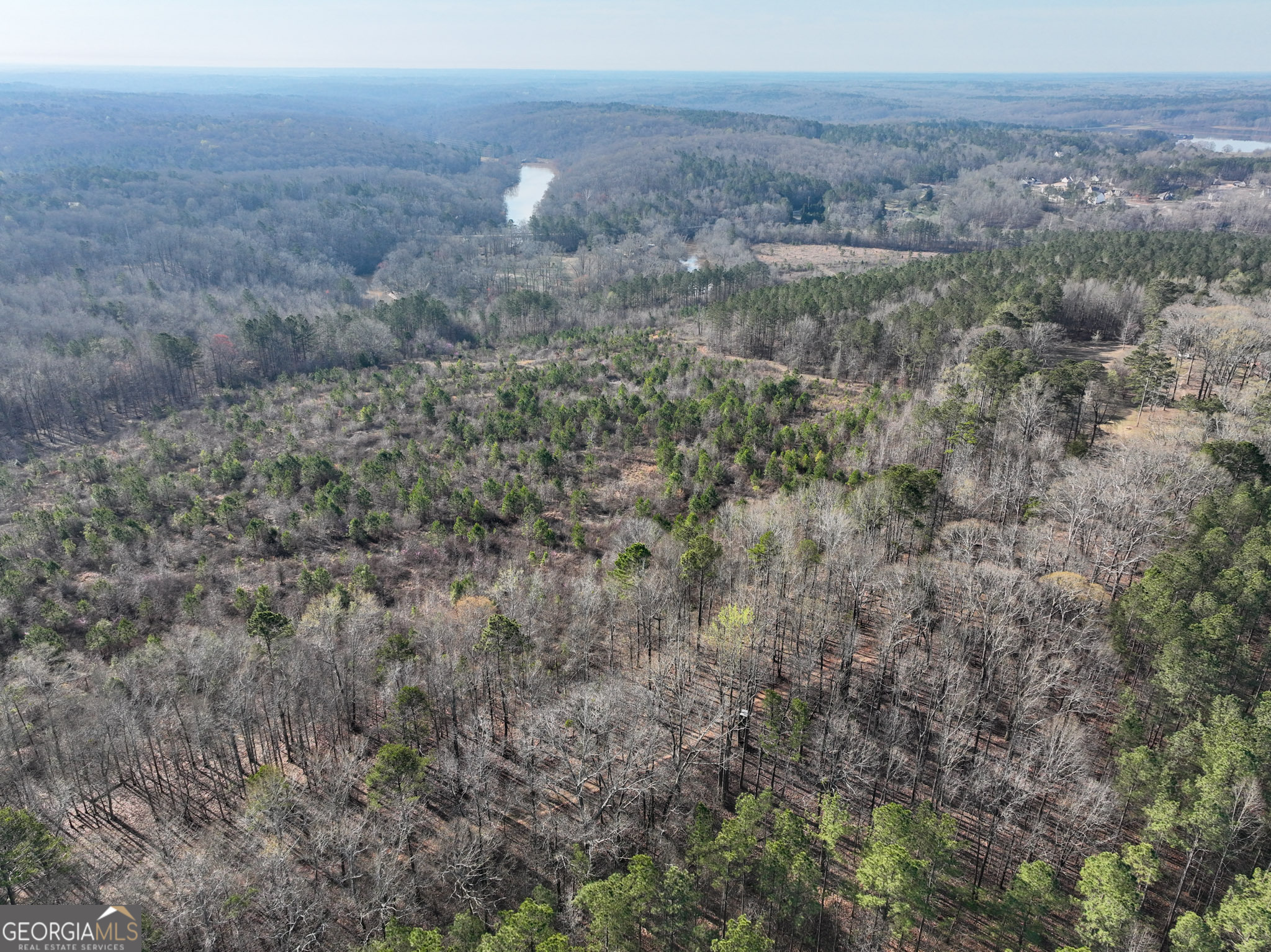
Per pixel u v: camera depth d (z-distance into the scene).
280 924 51.28
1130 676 66.06
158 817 63.88
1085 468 90.88
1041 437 102.00
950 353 140.38
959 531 86.88
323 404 171.62
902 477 84.38
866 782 58.94
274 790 58.59
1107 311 159.50
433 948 44.19
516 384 171.88
